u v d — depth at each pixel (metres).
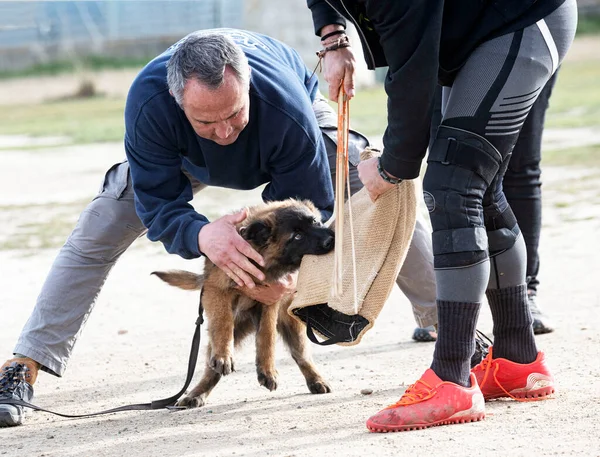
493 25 6.05
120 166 8.37
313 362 8.71
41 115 49.50
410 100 5.94
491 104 6.09
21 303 12.88
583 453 5.45
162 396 8.27
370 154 7.05
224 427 6.89
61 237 17.88
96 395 8.48
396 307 12.01
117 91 61.50
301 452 5.88
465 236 6.14
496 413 6.59
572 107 36.84
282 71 7.82
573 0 6.36
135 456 6.20
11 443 6.91
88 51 73.81
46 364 8.09
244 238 8.23
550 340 9.20
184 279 8.56
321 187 8.20
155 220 7.73
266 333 8.09
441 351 6.30
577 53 59.84
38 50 73.12
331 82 6.80
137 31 79.31
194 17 77.62
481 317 10.76
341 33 6.83
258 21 50.50
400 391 7.72
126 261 15.91
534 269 9.57
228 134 7.30
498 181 6.58
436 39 5.80
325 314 7.19
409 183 6.76
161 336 10.91
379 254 6.77
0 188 25.06
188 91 6.97
